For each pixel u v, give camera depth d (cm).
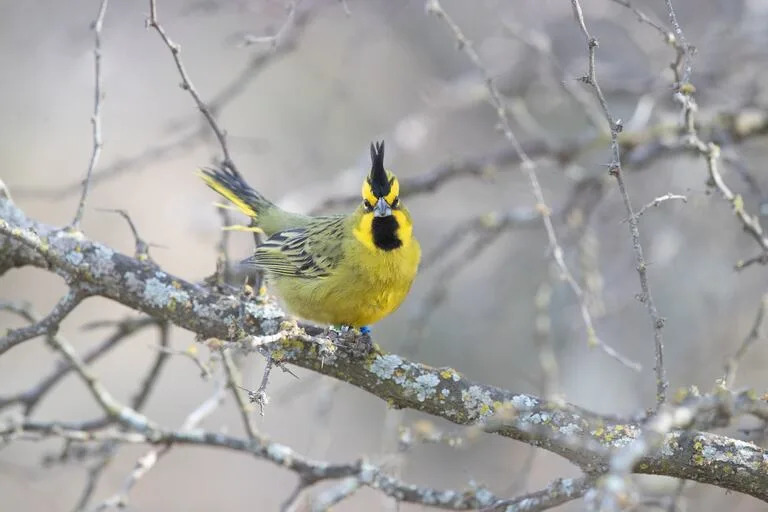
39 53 1798
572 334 1429
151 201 1962
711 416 611
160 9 1784
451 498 818
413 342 1202
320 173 1795
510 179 1719
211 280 809
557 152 1284
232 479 1733
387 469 905
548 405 732
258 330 777
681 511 902
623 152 1246
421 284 1739
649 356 1440
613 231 1498
